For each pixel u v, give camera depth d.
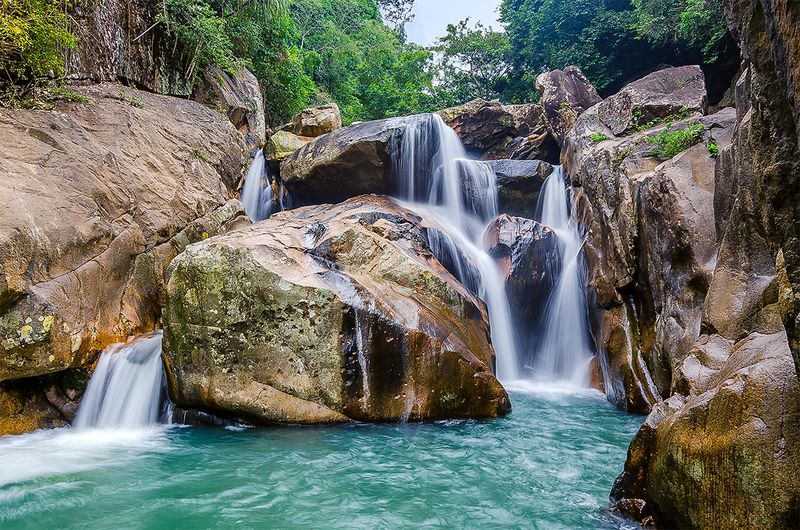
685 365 4.36
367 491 4.57
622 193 8.15
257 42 15.18
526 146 15.02
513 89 22.94
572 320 9.54
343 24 30.80
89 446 5.69
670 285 6.68
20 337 5.69
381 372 6.34
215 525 3.95
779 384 2.95
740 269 4.71
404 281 7.28
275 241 7.21
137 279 7.84
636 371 7.37
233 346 6.41
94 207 7.25
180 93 12.06
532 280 9.83
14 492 4.47
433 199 12.55
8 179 6.44
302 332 6.34
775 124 2.64
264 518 4.07
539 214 12.16
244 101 14.33
